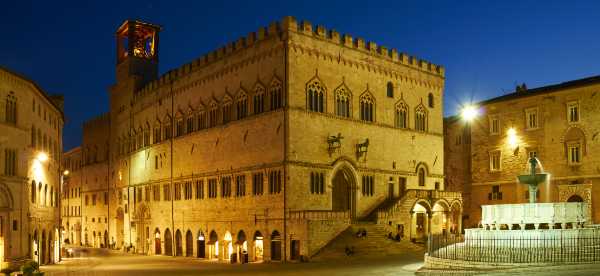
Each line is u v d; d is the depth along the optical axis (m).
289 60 67.19
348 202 73.69
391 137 79.44
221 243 77.06
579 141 78.06
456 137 98.00
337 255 62.28
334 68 72.56
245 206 72.69
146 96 101.25
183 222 86.69
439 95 88.38
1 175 55.62
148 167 99.06
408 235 74.62
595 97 76.75
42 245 71.19
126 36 115.75
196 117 84.88
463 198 95.31
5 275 49.31
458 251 43.75
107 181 119.19
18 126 59.38
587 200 76.44
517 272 33.47
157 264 70.81
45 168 71.81
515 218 44.19
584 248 39.28
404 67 82.81
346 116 73.56
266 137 69.75
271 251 67.75
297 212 64.31
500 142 88.62
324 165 69.94
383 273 44.88
